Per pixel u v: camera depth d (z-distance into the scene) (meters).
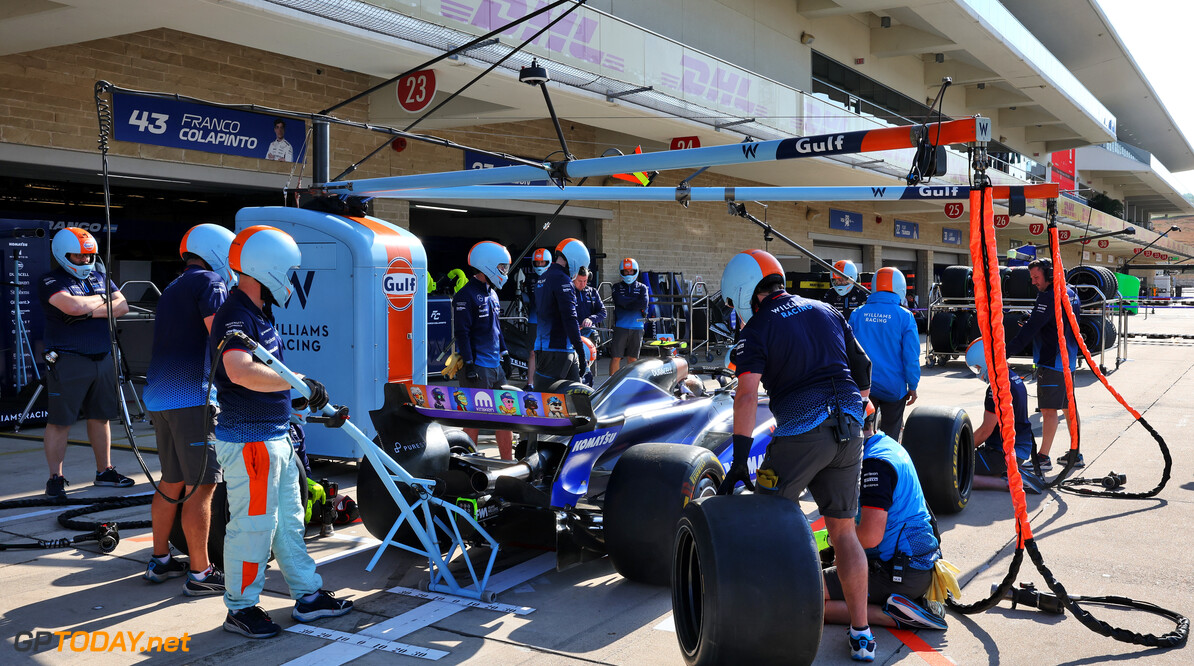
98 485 6.50
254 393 3.68
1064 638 3.70
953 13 19.83
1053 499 6.08
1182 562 4.68
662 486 4.15
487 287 7.42
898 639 3.70
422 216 19.38
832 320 3.52
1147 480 6.59
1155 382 12.89
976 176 3.65
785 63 20.97
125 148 9.84
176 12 8.12
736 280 3.56
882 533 3.71
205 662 3.47
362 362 6.61
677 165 4.62
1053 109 29.77
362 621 3.92
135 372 10.96
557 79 10.95
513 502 4.36
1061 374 6.80
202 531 4.25
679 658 3.51
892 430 5.73
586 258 8.62
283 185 11.41
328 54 9.66
